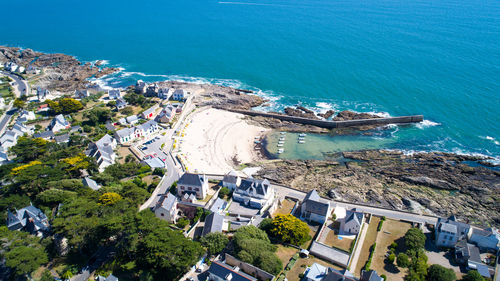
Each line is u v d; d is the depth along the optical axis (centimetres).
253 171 18312
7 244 10681
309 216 13538
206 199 14975
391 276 10781
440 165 18275
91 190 14000
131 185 14412
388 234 12794
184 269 10588
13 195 13500
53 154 17500
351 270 11006
